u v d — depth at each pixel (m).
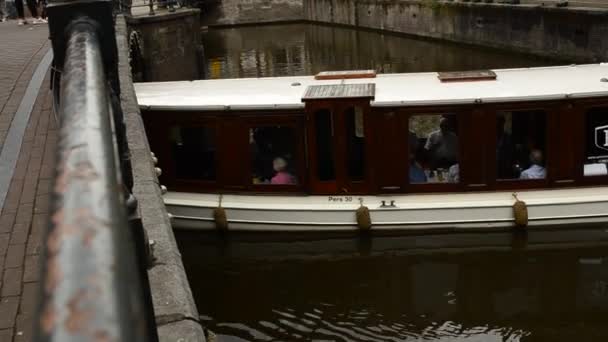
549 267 11.84
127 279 0.91
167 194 12.75
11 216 5.43
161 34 31.31
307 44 51.53
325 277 12.02
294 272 12.16
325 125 12.11
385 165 12.20
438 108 11.87
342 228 12.34
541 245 12.12
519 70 13.30
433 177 12.26
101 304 0.85
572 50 30.94
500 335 10.49
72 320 0.82
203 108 12.26
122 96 8.28
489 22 37.75
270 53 48.50
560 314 10.88
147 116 12.49
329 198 12.38
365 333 10.88
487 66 35.88
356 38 52.31
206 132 12.45
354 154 12.23
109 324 0.83
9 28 23.78
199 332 3.20
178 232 12.77
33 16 27.88
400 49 44.75
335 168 12.26
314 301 11.52
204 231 12.70
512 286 11.52
